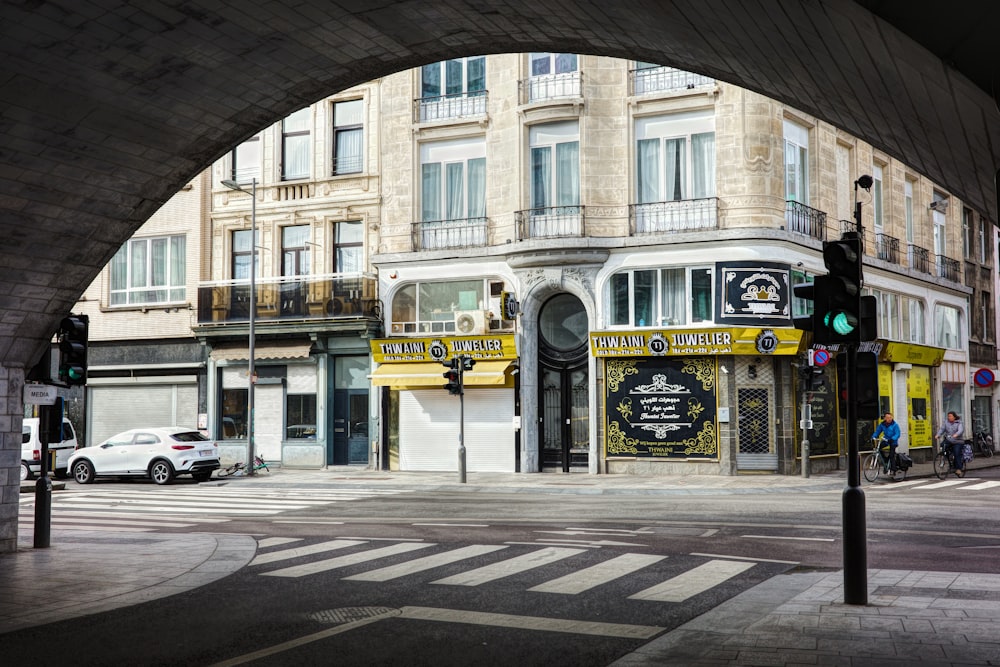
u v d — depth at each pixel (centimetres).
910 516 1541
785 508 1684
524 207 2706
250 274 3023
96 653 724
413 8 1041
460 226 2808
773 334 2470
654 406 2578
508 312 2647
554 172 2698
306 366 2948
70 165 1132
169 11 934
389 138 2895
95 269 1314
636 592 938
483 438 2750
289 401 2967
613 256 2631
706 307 2553
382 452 2850
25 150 1073
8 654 723
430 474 2697
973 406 3897
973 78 557
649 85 2627
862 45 636
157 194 1284
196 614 866
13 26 898
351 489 2305
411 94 2869
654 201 2620
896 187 3241
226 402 3038
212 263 3078
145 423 3139
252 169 3044
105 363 3184
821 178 2753
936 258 3550
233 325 2939
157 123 1142
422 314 2855
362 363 2922
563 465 2692
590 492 2128
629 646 722
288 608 888
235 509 1845
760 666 635
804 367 2370
